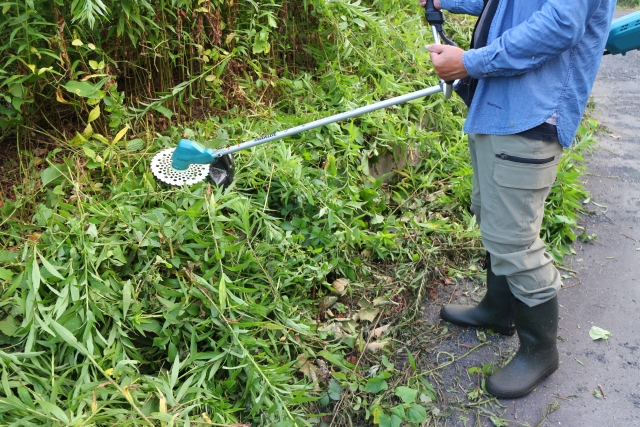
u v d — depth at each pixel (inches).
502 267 85.6
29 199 100.3
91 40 112.7
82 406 71.9
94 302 81.8
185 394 81.0
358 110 97.7
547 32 66.9
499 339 104.2
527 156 76.2
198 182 103.7
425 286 115.0
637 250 127.5
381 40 158.9
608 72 226.7
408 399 87.0
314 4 137.7
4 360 74.2
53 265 84.7
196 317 89.8
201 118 131.4
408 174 141.7
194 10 118.2
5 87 106.7
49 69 99.0
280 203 113.9
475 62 72.9
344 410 89.6
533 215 81.0
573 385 95.1
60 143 110.0
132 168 107.8
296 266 105.9
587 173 155.0
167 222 92.7
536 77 73.0
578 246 129.3
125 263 89.7
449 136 155.3
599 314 110.2
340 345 100.7
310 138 125.2
